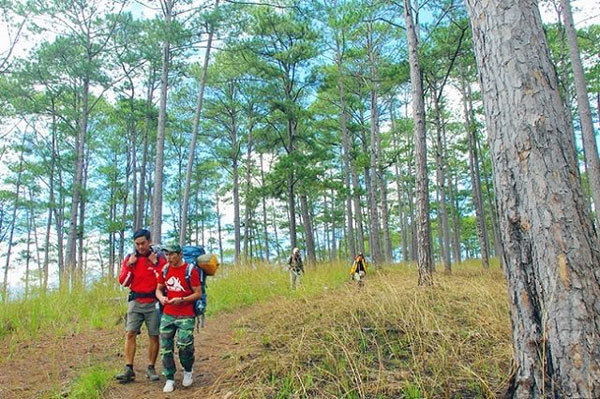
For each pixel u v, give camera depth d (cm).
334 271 1648
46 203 2570
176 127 2575
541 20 353
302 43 2069
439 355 478
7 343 722
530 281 319
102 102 2944
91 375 520
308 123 2412
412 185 3775
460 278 1180
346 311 694
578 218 310
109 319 890
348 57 2133
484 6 363
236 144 2947
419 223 1055
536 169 320
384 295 710
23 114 2127
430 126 2941
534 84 333
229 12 1638
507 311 611
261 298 1166
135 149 2939
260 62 2100
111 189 3466
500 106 345
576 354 287
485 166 2659
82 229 2784
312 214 4222
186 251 564
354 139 2791
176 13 1686
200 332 813
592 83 1866
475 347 504
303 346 559
